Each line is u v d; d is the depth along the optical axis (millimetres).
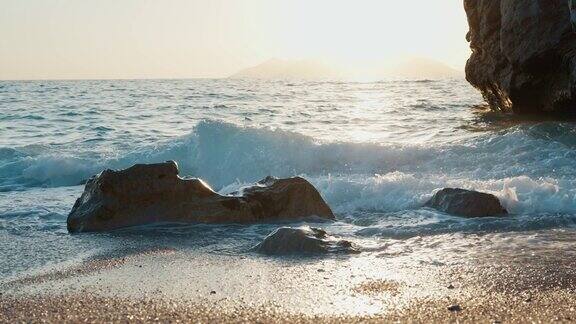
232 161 14000
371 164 13711
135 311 4684
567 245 6914
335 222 8758
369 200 10148
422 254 6594
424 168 13188
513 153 13461
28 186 13469
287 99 43562
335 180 10766
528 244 7000
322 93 54281
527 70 21281
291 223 8656
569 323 4238
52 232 8281
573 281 5391
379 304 4797
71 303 4926
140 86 76000
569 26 19375
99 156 15914
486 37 24469
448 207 9180
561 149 13375
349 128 22656
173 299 5012
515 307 4648
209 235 7871
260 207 8883
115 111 32031
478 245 7004
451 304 4762
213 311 4668
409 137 18969
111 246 7297
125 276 5844
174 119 27812
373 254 6609
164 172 8812
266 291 5227
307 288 5301
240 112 31344
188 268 6145
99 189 8641
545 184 10062
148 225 8484
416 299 4914
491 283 5375
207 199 8797
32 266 6414
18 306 4867
